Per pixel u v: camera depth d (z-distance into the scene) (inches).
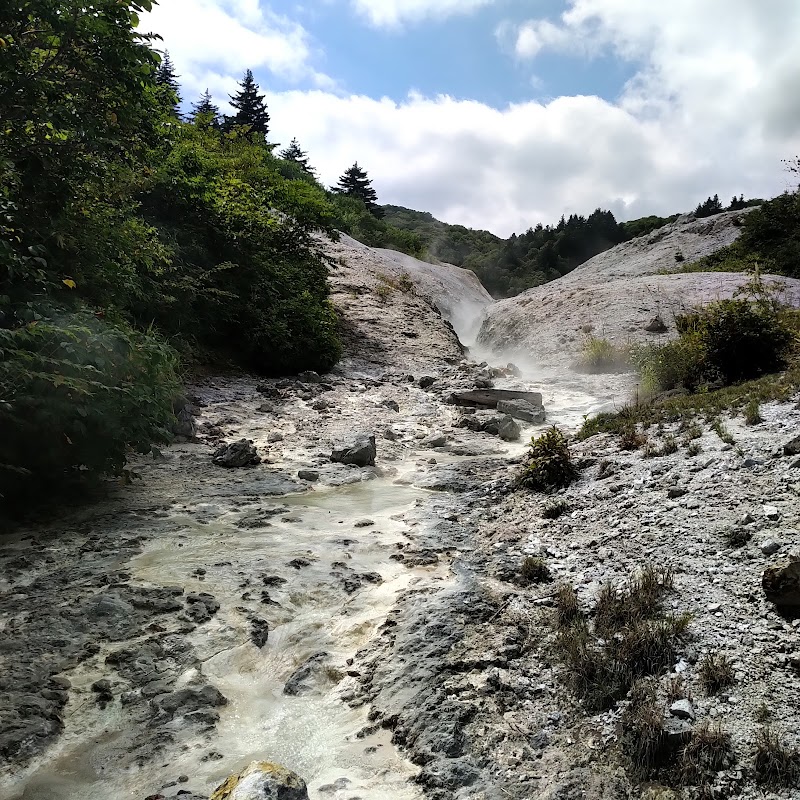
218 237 548.4
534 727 126.2
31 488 240.5
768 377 319.6
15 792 113.3
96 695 138.9
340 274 986.7
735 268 1096.2
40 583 184.1
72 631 160.4
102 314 280.4
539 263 3715.6
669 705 122.6
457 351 776.3
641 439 272.7
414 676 143.9
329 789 114.6
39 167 257.9
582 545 200.2
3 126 254.8
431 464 325.4
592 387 528.1
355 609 177.9
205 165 546.3
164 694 139.8
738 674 127.0
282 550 213.5
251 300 562.6
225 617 170.7
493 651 150.5
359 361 655.8
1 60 227.9
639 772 111.8
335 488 284.4
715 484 209.5
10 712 130.2
